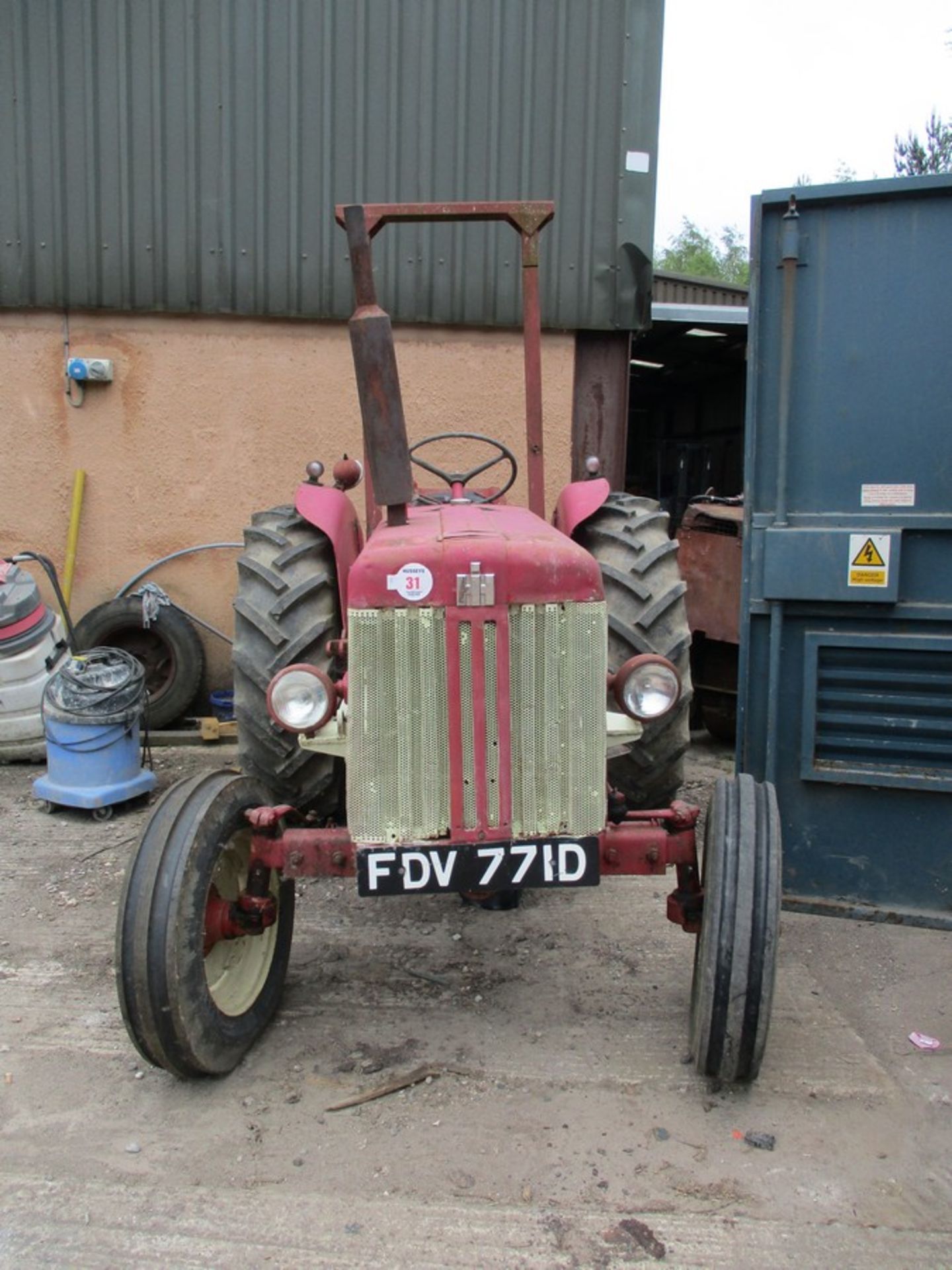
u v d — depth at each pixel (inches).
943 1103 97.5
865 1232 80.7
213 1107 97.0
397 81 213.0
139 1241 80.0
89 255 219.5
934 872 135.4
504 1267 77.1
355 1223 81.7
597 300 218.4
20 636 201.0
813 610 134.0
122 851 163.3
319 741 96.8
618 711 105.5
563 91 213.2
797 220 129.0
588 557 92.6
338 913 140.6
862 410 130.6
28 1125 94.7
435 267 217.5
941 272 126.2
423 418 223.0
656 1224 81.4
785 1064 103.4
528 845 91.9
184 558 228.7
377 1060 104.5
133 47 214.1
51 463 227.3
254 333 222.7
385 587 89.5
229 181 216.5
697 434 388.8
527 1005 115.6
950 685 131.3
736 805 98.7
